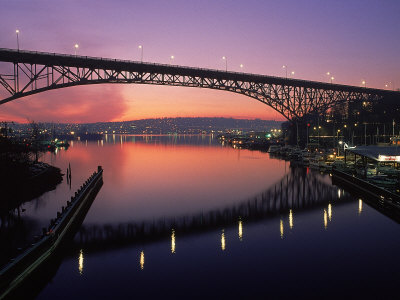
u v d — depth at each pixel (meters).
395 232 35.91
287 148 132.38
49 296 23.86
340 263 28.75
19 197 51.50
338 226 38.22
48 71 66.25
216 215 43.88
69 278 26.34
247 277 26.56
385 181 52.62
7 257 27.94
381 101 145.62
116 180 72.81
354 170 64.62
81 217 42.59
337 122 155.75
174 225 39.56
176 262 29.28
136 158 127.56
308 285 25.20
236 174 80.50
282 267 28.19
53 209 44.47
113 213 45.06
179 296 23.83
